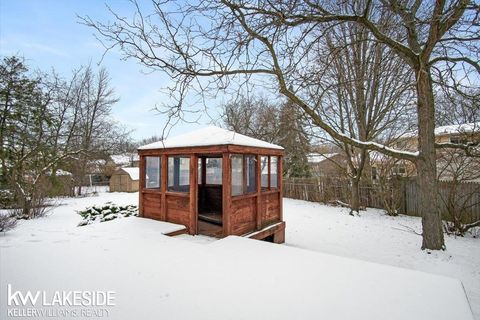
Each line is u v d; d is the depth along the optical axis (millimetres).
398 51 5473
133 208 7582
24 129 12602
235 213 4938
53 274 2789
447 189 8656
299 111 9172
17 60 12719
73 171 17984
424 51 5125
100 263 3113
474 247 6180
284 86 5113
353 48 9172
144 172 5906
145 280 2639
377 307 2148
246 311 2064
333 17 4496
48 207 11445
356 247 6477
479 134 7195
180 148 5152
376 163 11781
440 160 9227
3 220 6008
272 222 6340
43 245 3814
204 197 7410
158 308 2107
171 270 2896
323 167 16688
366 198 11984
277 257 3336
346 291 2426
